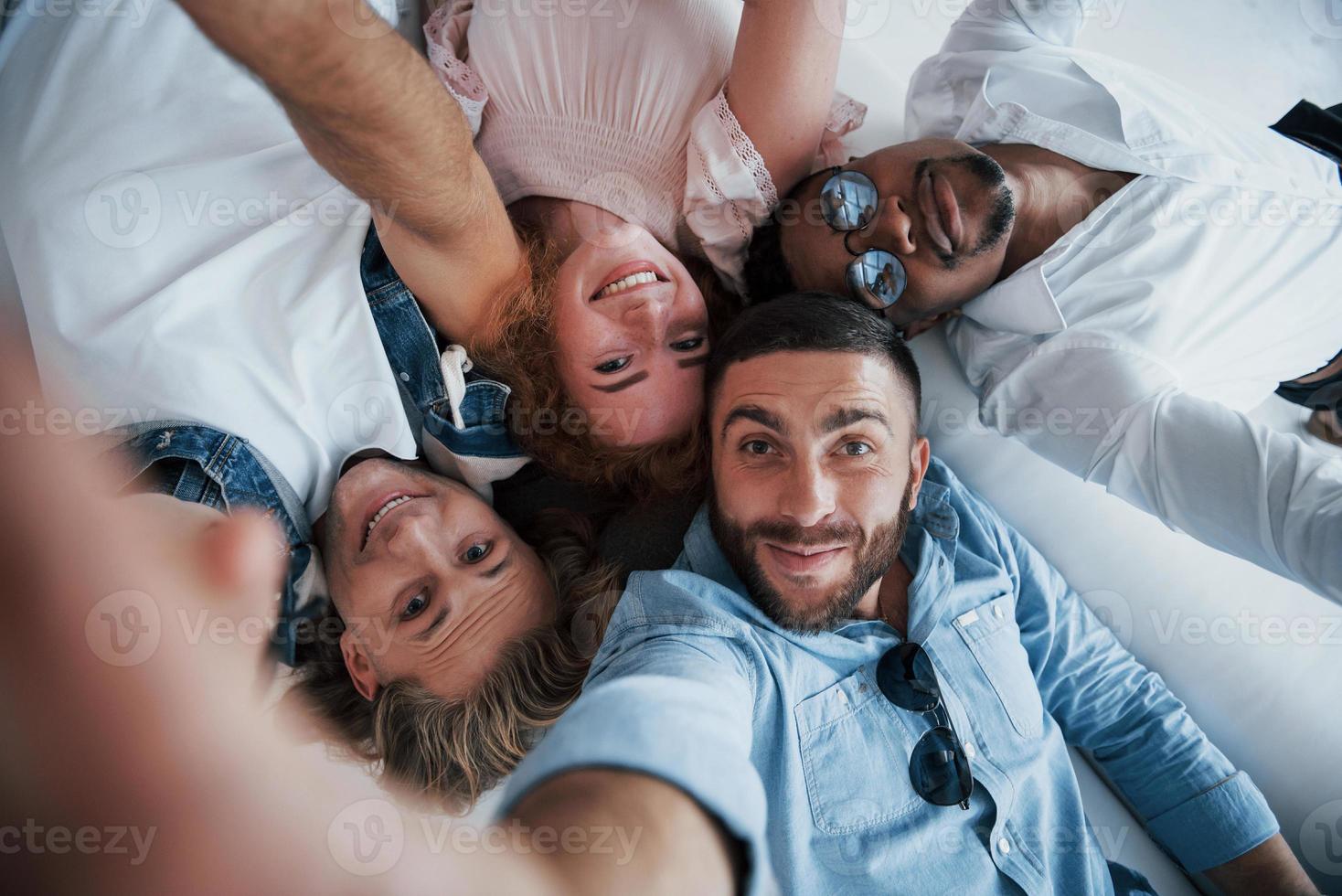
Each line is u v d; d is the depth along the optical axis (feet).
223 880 0.74
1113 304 4.19
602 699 1.86
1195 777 3.82
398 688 3.67
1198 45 5.47
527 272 3.83
